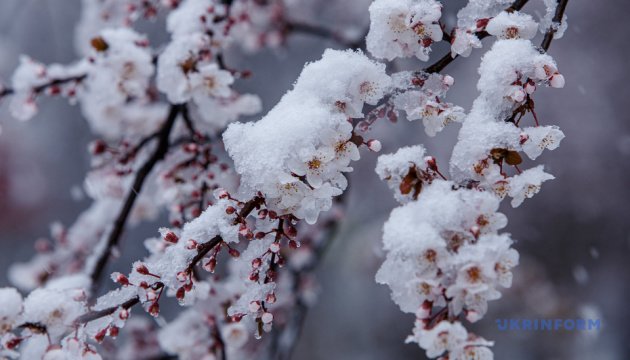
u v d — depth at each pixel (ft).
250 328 11.87
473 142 6.77
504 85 6.95
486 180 6.76
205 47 10.45
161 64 10.37
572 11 28.71
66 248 15.25
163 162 12.52
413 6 7.18
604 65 29.37
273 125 6.66
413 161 6.86
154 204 14.32
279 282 16.06
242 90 25.48
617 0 28.45
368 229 28.37
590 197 31.48
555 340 28.53
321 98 6.95
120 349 14.84
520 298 28.53
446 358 6.47
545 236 32.48
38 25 28.55
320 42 25.35
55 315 7.56
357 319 32.17
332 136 6.56
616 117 29.78
